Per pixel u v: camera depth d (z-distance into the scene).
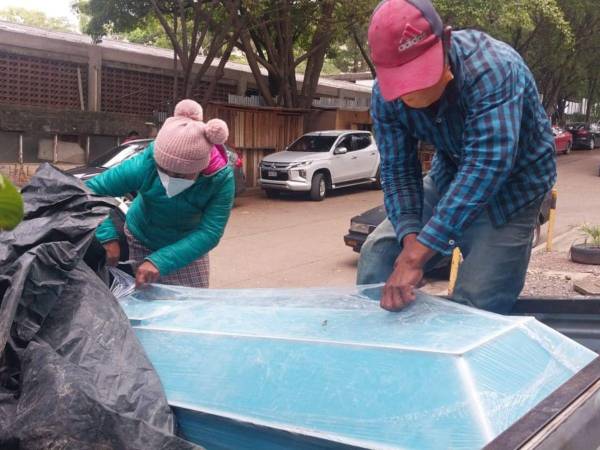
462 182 2.29
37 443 1.69
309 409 1.78
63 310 2.07
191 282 3.76
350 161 17.11
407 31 2.14
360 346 1.88
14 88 16.06
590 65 34.50
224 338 2.07
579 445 1.58
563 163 27.78
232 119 17.69
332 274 8.91
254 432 1.83
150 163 3.42
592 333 2.81
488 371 1.78
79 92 17.22
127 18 17.00
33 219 2.30
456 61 2.31
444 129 2.52
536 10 18.00
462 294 2.82
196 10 16.30
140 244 3.75
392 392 1.74
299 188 15.85
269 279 8.63
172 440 1.70
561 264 9.23
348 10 16.64
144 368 1.99
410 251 2.28
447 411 1.67
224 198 3.48
